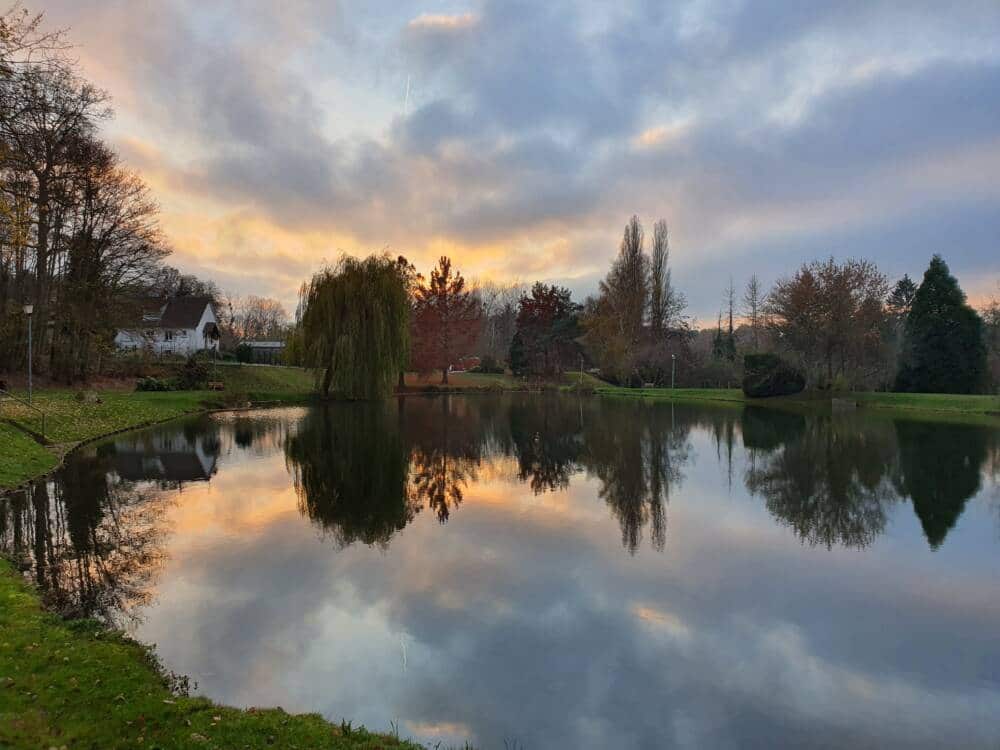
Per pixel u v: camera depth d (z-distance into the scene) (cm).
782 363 4047
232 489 1226
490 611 659
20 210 1261
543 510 1104
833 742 443
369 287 3147
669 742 438
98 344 2820
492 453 1783
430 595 700
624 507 1134
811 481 1391
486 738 436
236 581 729
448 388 4969
